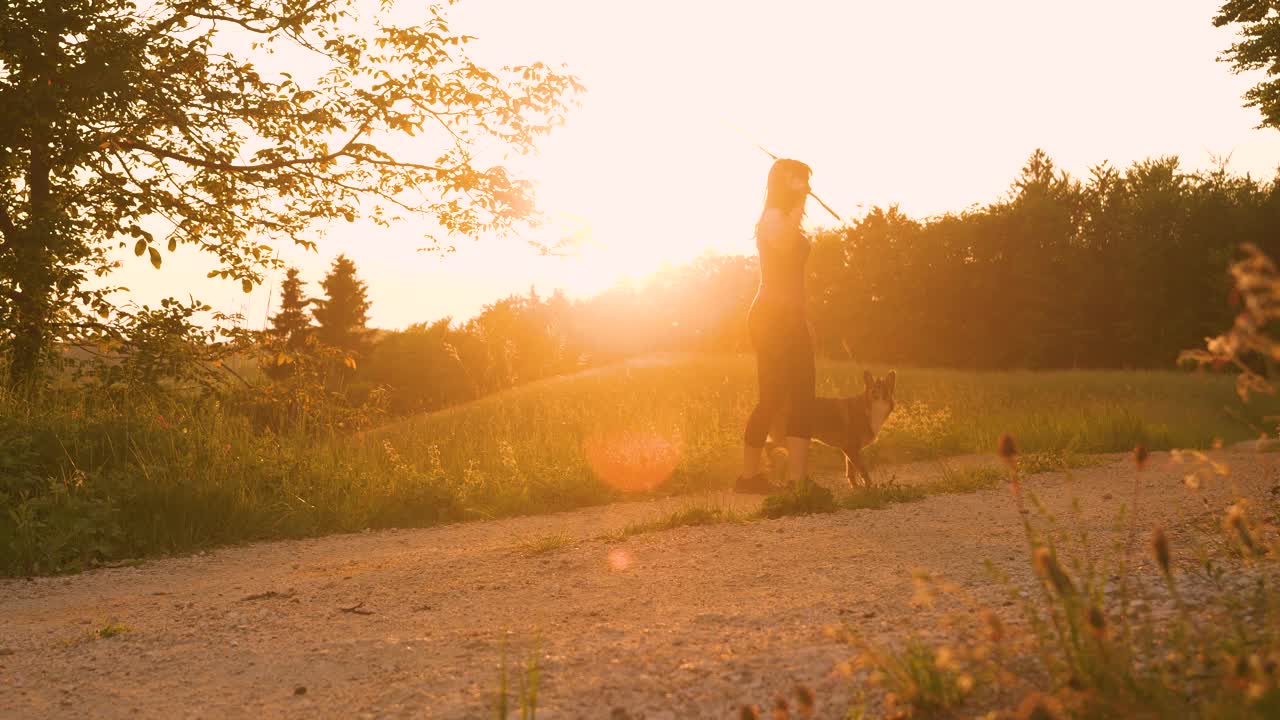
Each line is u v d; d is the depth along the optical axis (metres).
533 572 5.26
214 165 13.90
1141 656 2.54
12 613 5.39
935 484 8.27
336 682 3.35
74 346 13.12
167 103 13.20
